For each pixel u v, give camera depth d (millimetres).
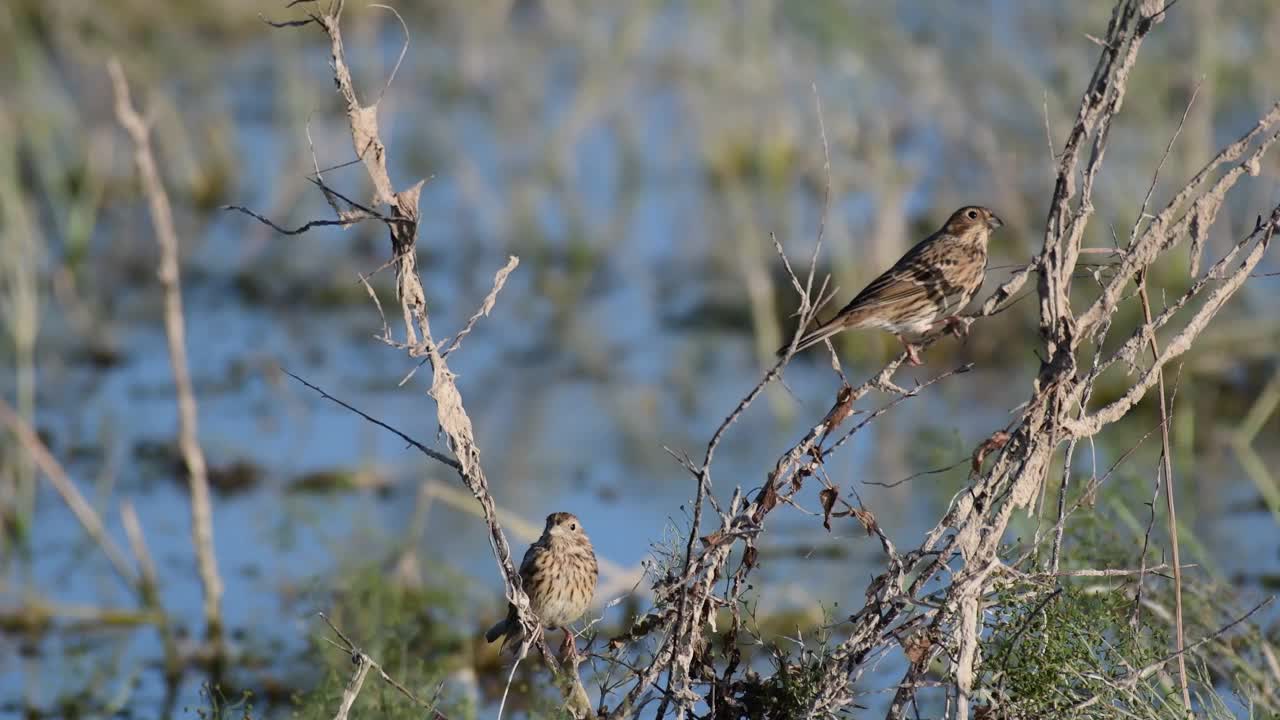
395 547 12625
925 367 16328
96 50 25938
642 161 23875
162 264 11766
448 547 12812
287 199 22438
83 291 19953
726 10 22250
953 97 18750
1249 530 12172
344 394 16547
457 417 6980
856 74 19672
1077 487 8883
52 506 14086
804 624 10812
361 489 14148
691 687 7641
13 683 11117
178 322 11805
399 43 28438
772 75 21422
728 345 17703
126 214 22812
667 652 7297
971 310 16312
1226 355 15016
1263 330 15125
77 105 24562
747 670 7512
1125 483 10961
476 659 10906
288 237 21859
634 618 8398
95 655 11500
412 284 6789
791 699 7324
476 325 18578
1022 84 18516
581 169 23688
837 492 7344
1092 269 7898
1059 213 7117
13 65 24156
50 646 11703
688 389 16375
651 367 17062
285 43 27547
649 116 25438
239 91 26719
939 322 10008
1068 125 17469
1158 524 9641
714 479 13875
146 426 15742
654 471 14086
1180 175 16594
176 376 11625
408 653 10547
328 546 12766
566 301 19297
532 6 28609
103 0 26609
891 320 9852
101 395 16609
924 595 8023
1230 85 17875
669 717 8383
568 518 8859
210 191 22984
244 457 14844
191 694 10828
